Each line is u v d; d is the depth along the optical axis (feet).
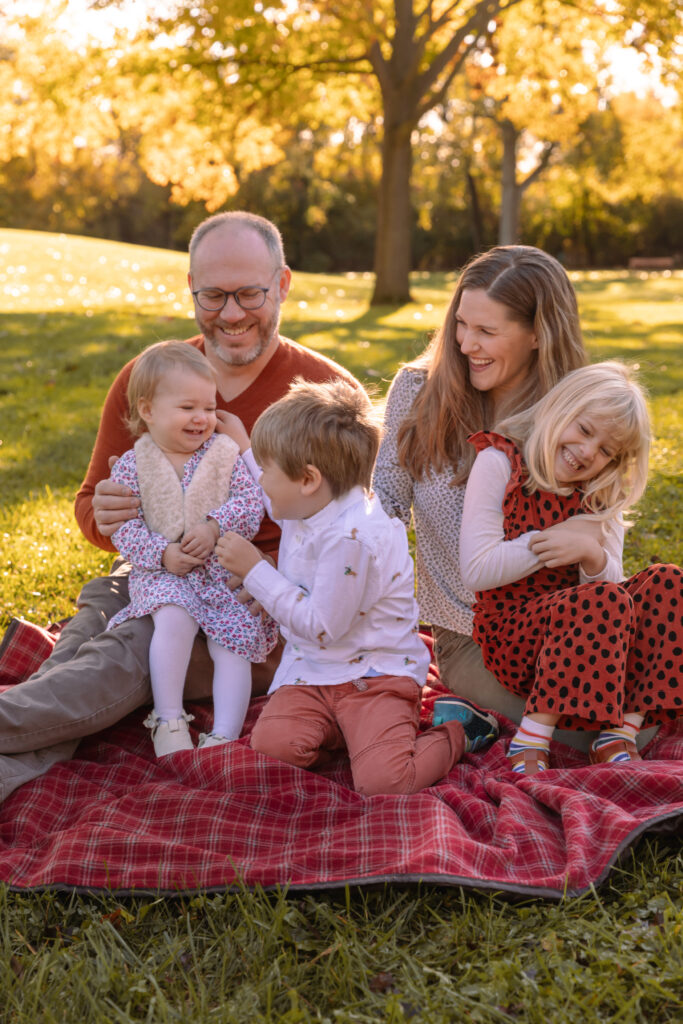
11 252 65.21
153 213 164.45
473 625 9.21
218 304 10.60
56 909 7.09
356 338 38.01
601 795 7.78
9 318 41.86
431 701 9.91
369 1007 5.92
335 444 8.63
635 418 8.47
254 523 10.06
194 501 9.95
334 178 155.94
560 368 9.29
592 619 7.98
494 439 9.07
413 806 7.64
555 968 6.11
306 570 8.99
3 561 14.99
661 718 8.36
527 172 121.90
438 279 84.79
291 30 51.90
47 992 6.09
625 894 6.79
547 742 8.23
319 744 8.75
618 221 162.09
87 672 8.79
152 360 9.91
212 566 9.86
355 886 6.84
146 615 9.49
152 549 9.70
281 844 7.57
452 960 6.30
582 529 8.69
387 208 55.52
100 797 8.27
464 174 134.31
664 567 8.39
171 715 9.12
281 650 10.47
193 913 6.96
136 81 51.19
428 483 9.79
